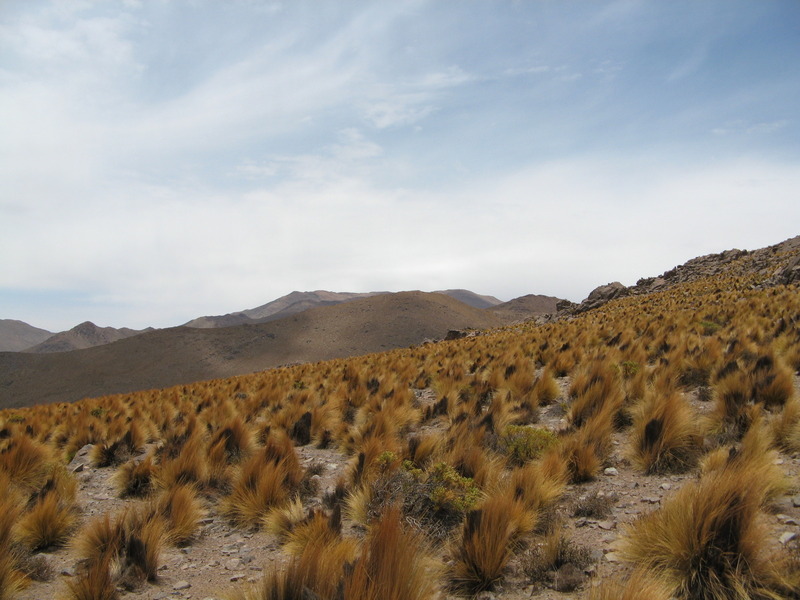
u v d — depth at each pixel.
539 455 7.07
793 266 28.05
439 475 6.04
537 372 14.95
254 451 9.55
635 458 6.68
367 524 5.70
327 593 3.59
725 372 9.36
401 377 17.25
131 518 6.03
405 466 6.57
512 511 4.96
